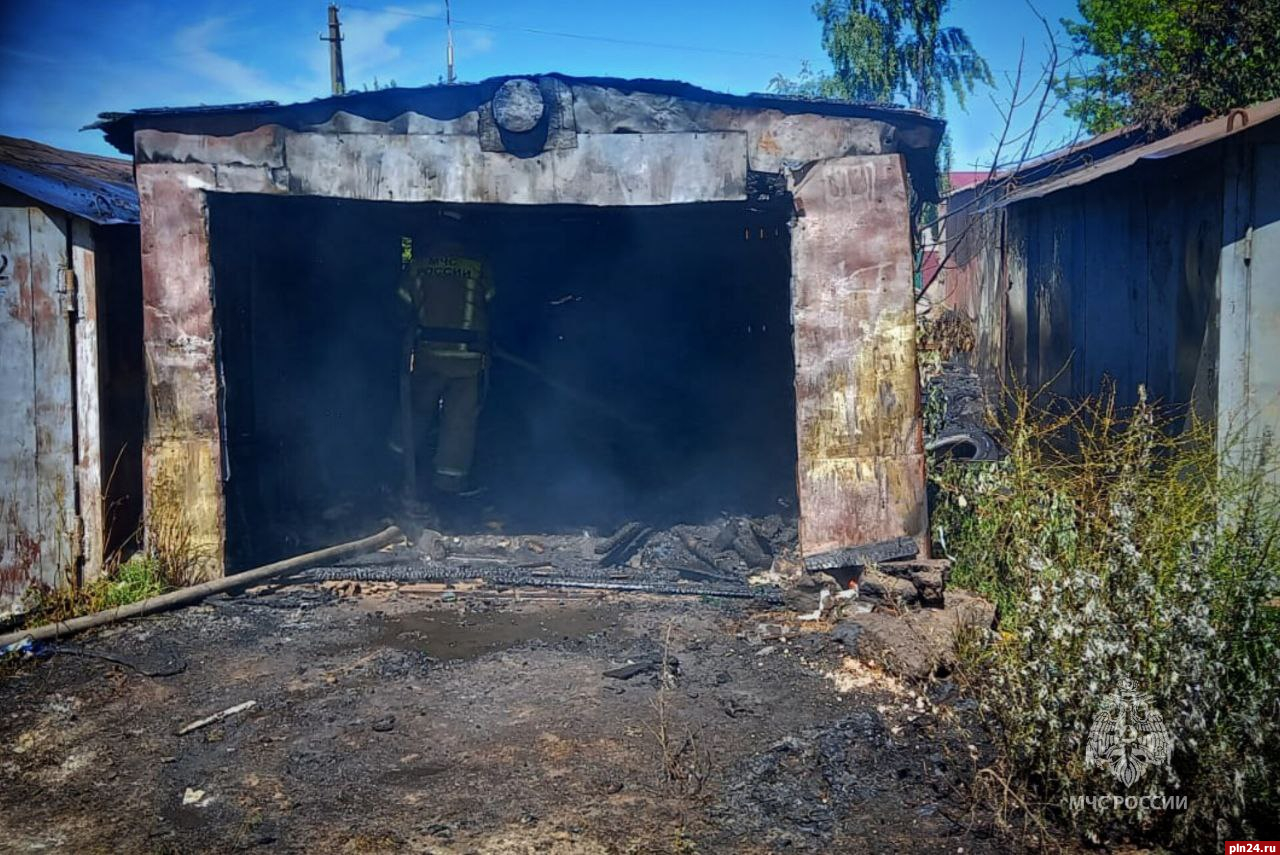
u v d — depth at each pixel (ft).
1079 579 10.94
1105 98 38.34
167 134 19.15
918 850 9.84
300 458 25.86
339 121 19.26
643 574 20.70
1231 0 30.22
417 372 24.90
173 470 19.48
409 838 10.19
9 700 14.15
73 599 18.22
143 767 12.03
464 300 24.77
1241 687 10.09
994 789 10.67
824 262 18.63
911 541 18.16
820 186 18.61
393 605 18.71
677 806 10.74
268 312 23.56
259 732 12.89
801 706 13.35
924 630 14.67
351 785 11.37
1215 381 20.15
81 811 11.04
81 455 19.21
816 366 18.66
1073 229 28.40
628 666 14.90
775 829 10.26
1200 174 20.89
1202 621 9.96
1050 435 25.70
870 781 11.12
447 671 14.98
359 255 29.96
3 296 19.04
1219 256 20.02
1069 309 28.73
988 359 38.47
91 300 19.04
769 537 22.36
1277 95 29.07
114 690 14.51
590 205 19.27
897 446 18.57
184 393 19.40
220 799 11.16
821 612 17.26
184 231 19.25
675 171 19.07
